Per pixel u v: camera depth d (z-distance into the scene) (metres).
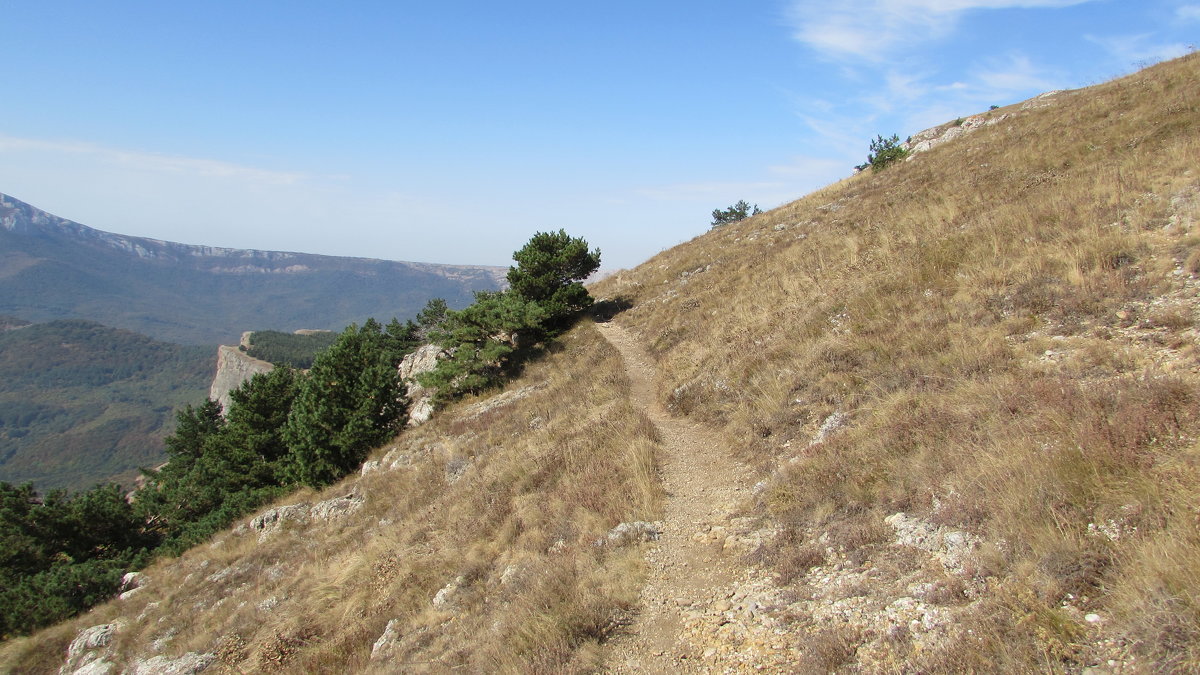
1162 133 13.91
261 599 14.59
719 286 21.78
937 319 10.11
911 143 33.88
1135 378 6.12
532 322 25.47
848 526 6.48
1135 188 11.05
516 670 5.93
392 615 10.17
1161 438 5.09
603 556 7.97
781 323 14.10
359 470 24.02
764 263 21.20
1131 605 3.74
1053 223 11.19
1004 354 8.19
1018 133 21.94
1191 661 3.23
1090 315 8.33
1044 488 5.13
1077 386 6.45
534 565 8.52
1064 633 3.83
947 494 6.05
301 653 10.62
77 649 16.36
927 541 5.66
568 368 21.77
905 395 8.49
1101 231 10.03
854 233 18.28
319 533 18.16
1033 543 4.73
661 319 22.16
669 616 6.31
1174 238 9.06
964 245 12.14
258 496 25.91
